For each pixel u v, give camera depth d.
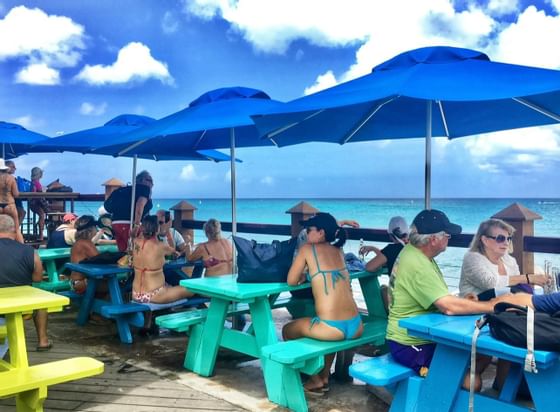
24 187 10.16
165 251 4.94
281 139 4.41
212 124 3.76
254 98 4.43
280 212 67.69
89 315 5.50
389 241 5.34
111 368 4.03
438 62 3.22
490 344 2.33
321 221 3.55
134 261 4.94
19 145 8.23
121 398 3.40
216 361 4.24
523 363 2.24
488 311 2.67
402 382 2.81
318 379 3.60
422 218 2.99
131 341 4.75
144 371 3.97
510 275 3.58
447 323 2.62
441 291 2.81
